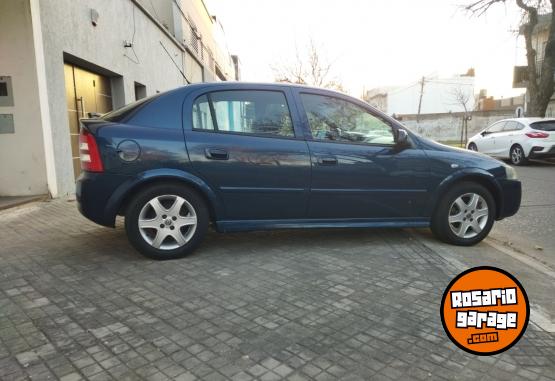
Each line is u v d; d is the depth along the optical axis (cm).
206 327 289
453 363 252
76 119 874
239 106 436
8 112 682
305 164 438
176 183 411
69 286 353
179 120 415
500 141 1532
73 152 857
